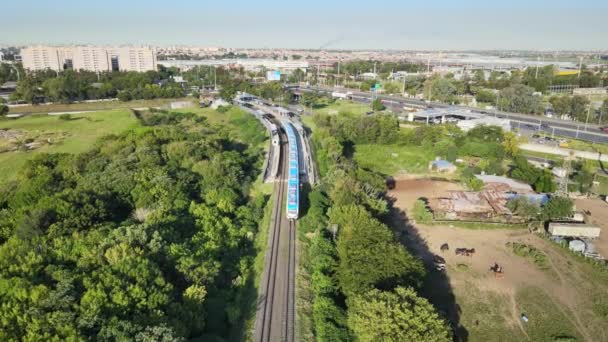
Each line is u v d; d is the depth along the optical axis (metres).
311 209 112.38
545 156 186.00
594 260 101.62
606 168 170.12
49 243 87.94
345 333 69.38
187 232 99.56
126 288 67.44
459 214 126.50
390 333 61.03
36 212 96.38
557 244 110.00
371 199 119.69
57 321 60.56
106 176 124.12
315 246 94.75
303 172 152.88
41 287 65.19
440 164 169.25
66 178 133.25
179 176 128.38
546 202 124.44
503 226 120.25
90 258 76.94
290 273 89.75
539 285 93.06
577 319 82.56
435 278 94.62
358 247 84.88
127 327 60.41
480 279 94.81
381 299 67.50
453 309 84.62
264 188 138.25
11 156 179.62
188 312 69.25
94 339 60.09
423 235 115.00
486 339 76.88
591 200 140.88
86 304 63.94
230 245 99.00
